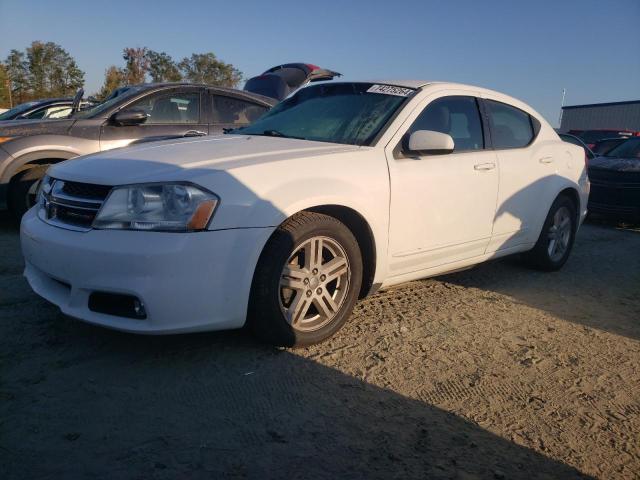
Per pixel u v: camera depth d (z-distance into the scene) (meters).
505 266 5.59
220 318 2.94
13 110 10.12
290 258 3.17
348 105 4.16
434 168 3.90
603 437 2.66
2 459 2.20
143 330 2.81
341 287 3.44
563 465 2.43
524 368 3.31
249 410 2.66
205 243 2.84
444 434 2.58
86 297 2.90
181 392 2.77
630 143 9.79
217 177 2.95
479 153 4.37
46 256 3.02
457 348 3.52
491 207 4.39
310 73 10.14
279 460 2.31
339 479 2.22
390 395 2.89
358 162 3.50
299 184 3.17
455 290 4.69
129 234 2.81
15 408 2.55
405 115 3.90
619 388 3.15
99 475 2.15
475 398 2.93
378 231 3.54
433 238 3.94
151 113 6.55
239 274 2.95
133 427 2.47
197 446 2.36
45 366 2.95
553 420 2.77
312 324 3.34
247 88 10.11
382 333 3.66
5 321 3.47
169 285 2.78
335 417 2.65
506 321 4.05
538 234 5.08
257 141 3.76
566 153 5.37
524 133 5.03
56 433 2.39
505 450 2.50
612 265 6.05
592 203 8.82
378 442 2.48
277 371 3.04
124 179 2.92
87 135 6.14
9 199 5.93
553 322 4.11
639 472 2.42
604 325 4.13
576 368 3.36
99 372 2.92
